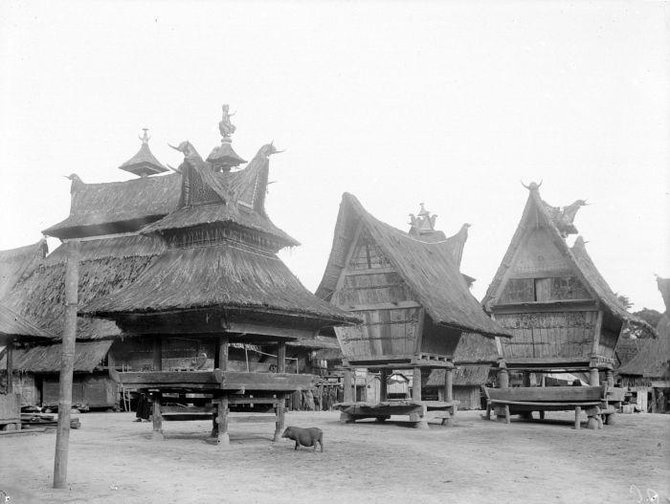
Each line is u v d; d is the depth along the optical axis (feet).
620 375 178.50
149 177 191.72
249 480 45.52
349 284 98.68
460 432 85.10
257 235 72.95
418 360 93.25
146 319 66.49
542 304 110.93
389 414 92.99
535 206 113.09
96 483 44.16
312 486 43.52
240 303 60.95
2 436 74.95
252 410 125.59
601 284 123.13
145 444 65.16
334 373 184.44
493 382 179.22
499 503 38.78
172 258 70.28
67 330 43.78
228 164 85.97
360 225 98.22
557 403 98.73
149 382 65.92
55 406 148.87
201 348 140.87
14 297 165.17
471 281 136.98
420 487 43.45
